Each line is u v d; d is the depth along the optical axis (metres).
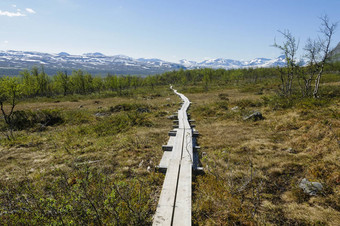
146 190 4.77
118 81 50.97
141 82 69.12
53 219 3.35
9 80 13.09
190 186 4.66
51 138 10.07
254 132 9.51
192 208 4.11
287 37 15.84
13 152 8.11
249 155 6.73
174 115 14.50
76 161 6.77
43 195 4.66
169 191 4.45
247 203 4.25
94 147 8.33
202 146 8.00
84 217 3.43
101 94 41.91
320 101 12.02
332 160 5.42
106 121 13.12
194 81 69.62
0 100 12.82
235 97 25.03
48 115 14.32
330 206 3.96
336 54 13.54
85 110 19.61
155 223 3.48
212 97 27.23
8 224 3.50
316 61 14.62
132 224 3.55
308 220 3.65
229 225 3.61
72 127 12.58
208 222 3.71
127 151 7.75
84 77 51.50
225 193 4.42
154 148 8.01
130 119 13.15
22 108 23.97
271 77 58.75
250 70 68.38
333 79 34.34
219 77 72.19
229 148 7.55
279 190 4.73
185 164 5.78
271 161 6.08
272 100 15.44
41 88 47.53
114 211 3.54
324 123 7.95
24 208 3.73
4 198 4.37
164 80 84.75
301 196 4.35
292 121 9.75
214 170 5.61
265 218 3.77
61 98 37.22
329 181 4.64
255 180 5.12
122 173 5.93
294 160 6.03
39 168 6.48
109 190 4.43
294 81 32.16
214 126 11.25
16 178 5.76
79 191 4.12
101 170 5.73
